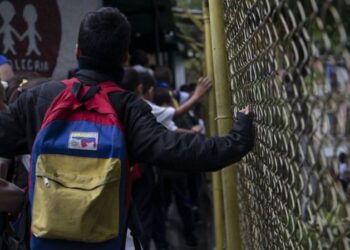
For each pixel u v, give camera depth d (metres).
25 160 2.87
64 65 5.17
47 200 2.07
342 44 1.39
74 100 2.17
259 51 2.40
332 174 1.56
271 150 2.38
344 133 1.42
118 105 2.21
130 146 2.19
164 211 6.78
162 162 2.13
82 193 2.05
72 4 5.15
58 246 2.10
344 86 1.40
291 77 1.88
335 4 1.44
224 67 2.78
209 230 7.69
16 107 2.34
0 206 2.38
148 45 10.76
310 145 1.74
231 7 3.07
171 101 6.96
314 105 1.65
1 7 5.08
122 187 2.13
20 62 5.11
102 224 2.08
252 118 2.18
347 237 1.53
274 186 2.39
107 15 2.29
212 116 4.51
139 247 2.39
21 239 2.27
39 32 5.15
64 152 2.11
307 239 1.88
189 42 11.62
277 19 2.04
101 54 2.27
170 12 8.84
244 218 3.39
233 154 2.10
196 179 7.82
